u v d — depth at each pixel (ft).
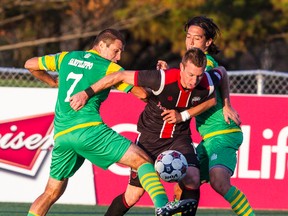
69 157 64.59
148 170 62.49
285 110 93.76
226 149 66.95
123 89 64.08
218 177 65.16
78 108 62.80
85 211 89.30
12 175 93.09
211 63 67.62
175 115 64.03
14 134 92.99
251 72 97.91
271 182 93.50
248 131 93.25
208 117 67.97
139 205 93.81
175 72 62.75
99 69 64.49
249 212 65.77
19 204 92.84
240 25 147.43
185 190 64.95
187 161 65.05
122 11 147.64
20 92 93.15
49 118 93.35
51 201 66.18
